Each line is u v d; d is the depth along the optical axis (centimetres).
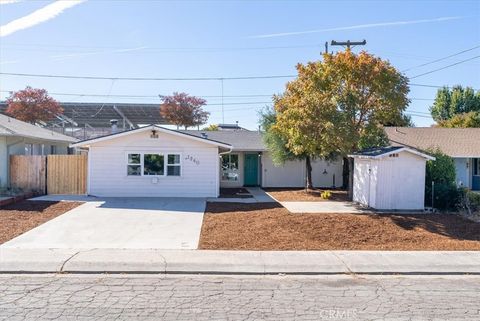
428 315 619
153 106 3694
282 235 1188
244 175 2873
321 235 1198
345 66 1844
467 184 2681
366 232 1250
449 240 1175
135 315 606
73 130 4216
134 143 2050
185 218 1452
